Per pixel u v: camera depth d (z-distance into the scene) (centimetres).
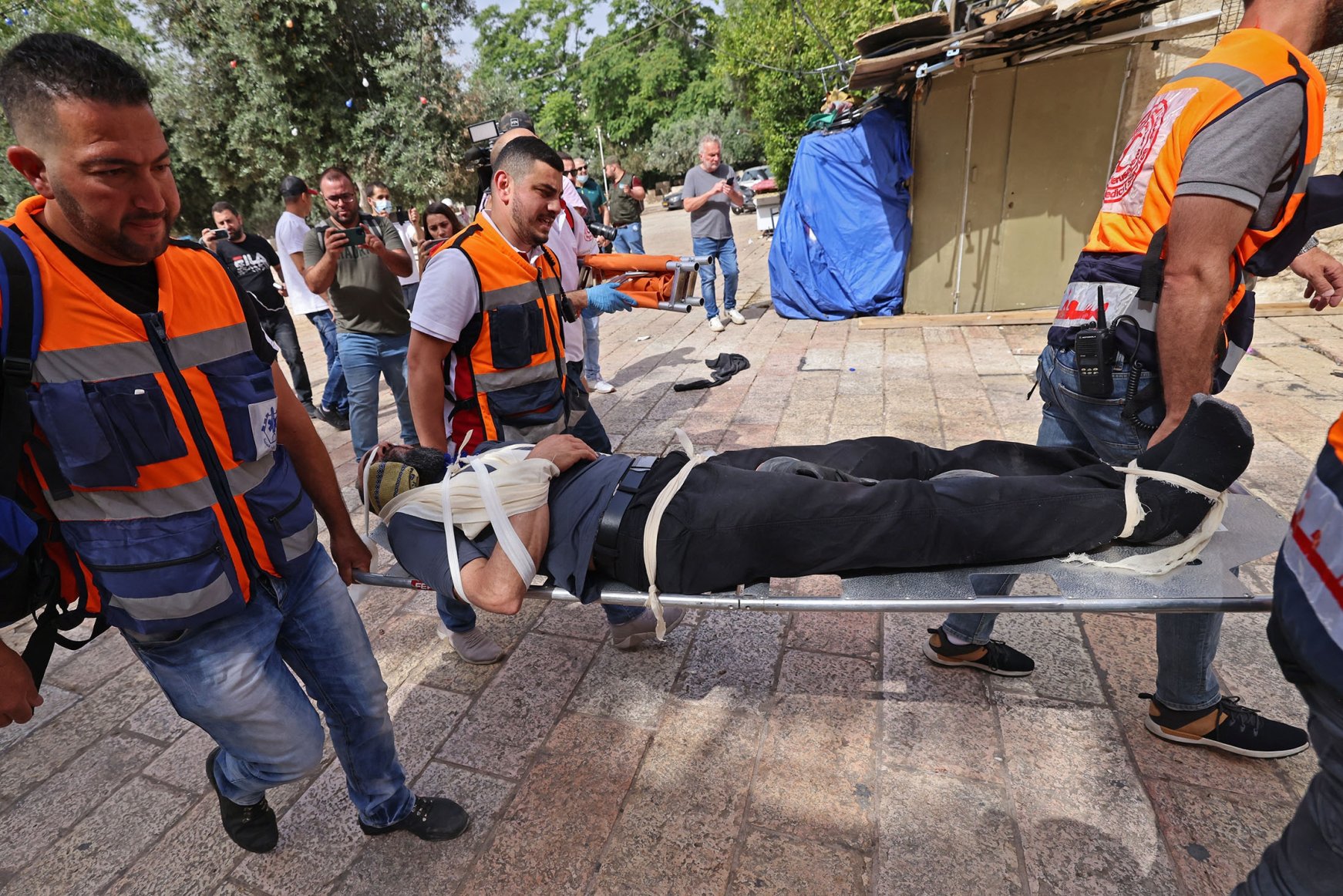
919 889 170
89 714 259
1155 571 159
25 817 217
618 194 855
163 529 137
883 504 172
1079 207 692
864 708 228
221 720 152
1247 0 174
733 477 184
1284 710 214
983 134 694
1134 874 169
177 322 138
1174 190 168
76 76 111
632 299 262
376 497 188
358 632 176
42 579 130
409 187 1337
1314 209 163
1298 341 554
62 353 124
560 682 253
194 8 1254
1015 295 733
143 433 131
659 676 251
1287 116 152
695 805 198
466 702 247
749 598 169
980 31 552
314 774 222
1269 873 112
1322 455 95
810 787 200
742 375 600
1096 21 566
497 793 208
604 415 531
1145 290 174
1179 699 197
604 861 184
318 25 1246
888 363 598
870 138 725
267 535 154
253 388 149
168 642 147
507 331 221
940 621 267
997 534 167
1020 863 174
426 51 1334
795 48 1725
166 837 206
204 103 1298
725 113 4081
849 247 759
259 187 1448
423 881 185
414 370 217
